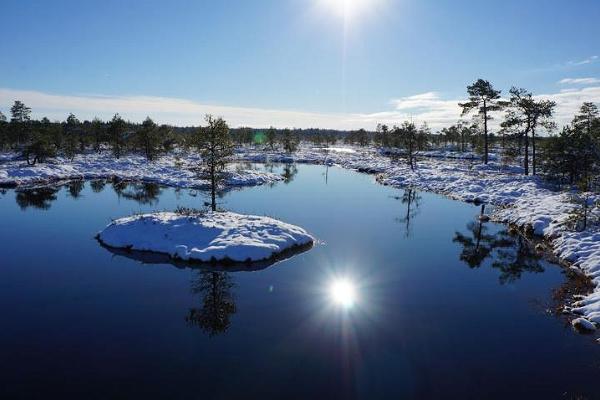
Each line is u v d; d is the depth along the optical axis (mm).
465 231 27234
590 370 11195
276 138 120438
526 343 12727
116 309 15234
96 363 11648
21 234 26234
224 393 10305
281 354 12211
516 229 27000
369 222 29781
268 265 20234
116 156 78500
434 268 20094
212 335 13289
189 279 18344
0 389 10461
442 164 66562
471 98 56375
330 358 11953
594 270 17438
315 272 19406
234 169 61906
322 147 136125
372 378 10914
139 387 10547
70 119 102312
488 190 40031
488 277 18688
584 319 13477
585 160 37781
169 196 41781
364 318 14594
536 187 37781
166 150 88625
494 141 101688
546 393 10273
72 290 17031
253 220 24859
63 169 58844
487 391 10367
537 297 16266
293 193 43750
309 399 10078
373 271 19578
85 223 29469
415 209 34594
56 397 10141
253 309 15352
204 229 22938
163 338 13117
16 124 83562
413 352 12305
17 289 17172
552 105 43062
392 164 71250
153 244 22078
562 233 22812
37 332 13484
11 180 49188
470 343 12758
